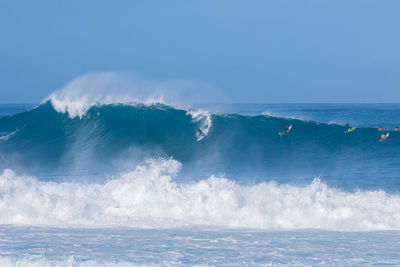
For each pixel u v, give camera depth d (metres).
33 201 48.75
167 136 100.44
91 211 48.22
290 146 98.12
